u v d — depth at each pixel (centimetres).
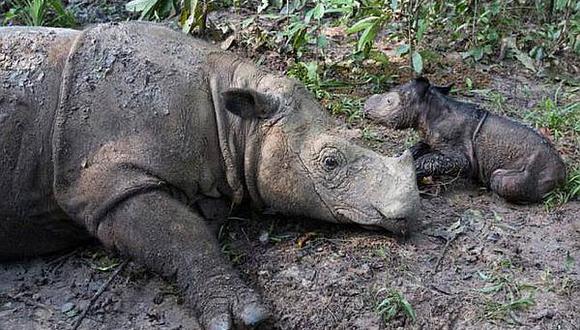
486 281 361
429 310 348
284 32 505
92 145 356
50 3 529
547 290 358
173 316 350
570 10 545
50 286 365
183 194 366
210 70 374
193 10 481
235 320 337
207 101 369
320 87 485
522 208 405
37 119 360
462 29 543
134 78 362
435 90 431
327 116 376
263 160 369
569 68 525
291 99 370
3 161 361
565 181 409
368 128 449
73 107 358
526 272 367
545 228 391
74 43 368
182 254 347
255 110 367
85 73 362
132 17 556
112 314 352
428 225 388
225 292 341
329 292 353
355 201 365
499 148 407
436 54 521
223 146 370
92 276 369
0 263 378
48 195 364
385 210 362
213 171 371
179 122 361
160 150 357
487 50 525
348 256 368
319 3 494
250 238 380
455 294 354
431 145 424
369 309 347
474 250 376
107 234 356
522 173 403
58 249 380
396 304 347
